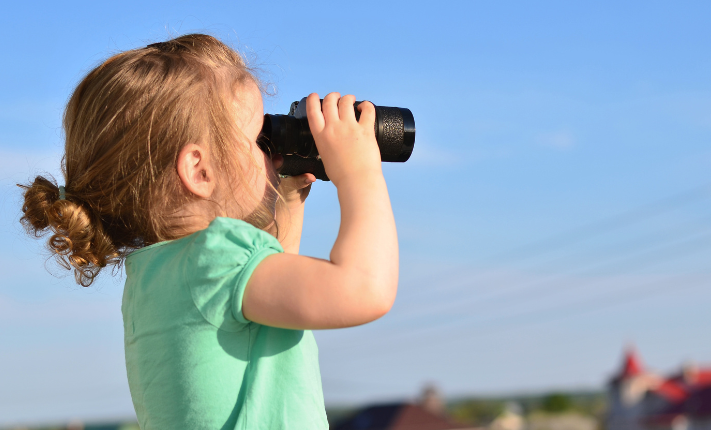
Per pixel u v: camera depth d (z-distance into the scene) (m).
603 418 44.94
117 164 1.10
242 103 1.20
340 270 0.95
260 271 0.97
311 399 1.02
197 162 1.11
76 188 1.15
